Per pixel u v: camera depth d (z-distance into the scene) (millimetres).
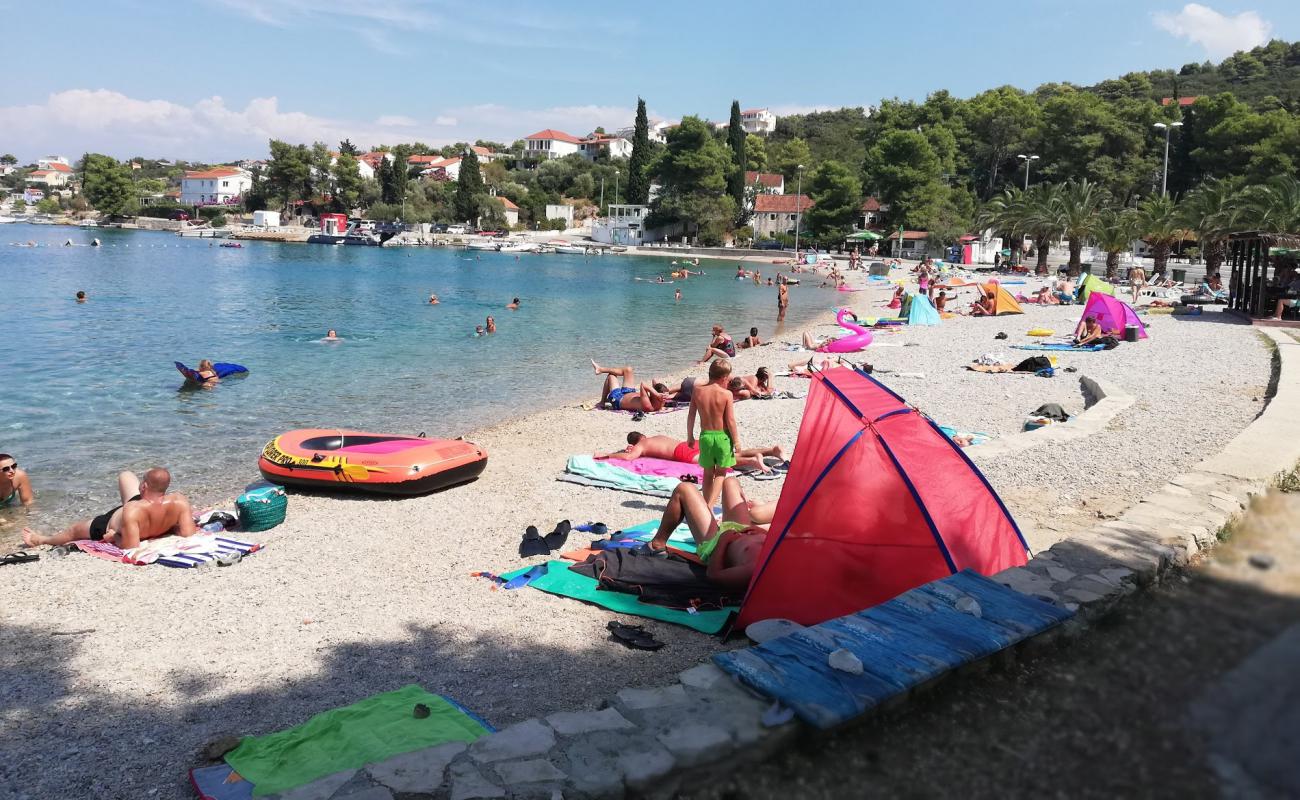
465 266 75375
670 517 7859
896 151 91812
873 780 3531
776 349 26109
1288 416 11352
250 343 26297
